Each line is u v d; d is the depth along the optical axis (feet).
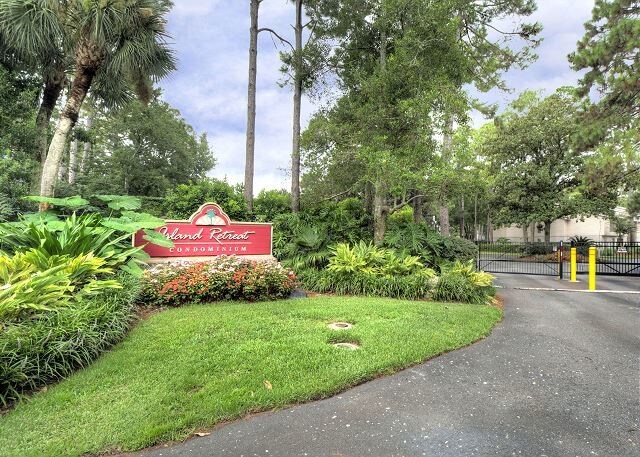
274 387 9.71
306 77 37.09
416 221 38.27
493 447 7.59
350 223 34.53
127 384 9.65
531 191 70.79
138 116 67.26
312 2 37.17
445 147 27.78
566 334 15.87
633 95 37.11
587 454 7.38
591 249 29.66
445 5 26.94
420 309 18.48
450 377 11.12
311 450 7.41
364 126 28.89
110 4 25.40
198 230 24.62
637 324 17.69
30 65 33.53
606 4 39.29
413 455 7.29
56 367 9.89
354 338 13.85
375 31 34.09
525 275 40.63
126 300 15.16
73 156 58.59
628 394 10.11
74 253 17.33
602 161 38.75
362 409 9.08
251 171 37.35
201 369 10.57
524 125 71.56
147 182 70.18
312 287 24.50
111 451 7.22
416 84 27.81
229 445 7.54
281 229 32.78
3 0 24.66
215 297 19.39
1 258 13.00
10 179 30.22
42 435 7.54
